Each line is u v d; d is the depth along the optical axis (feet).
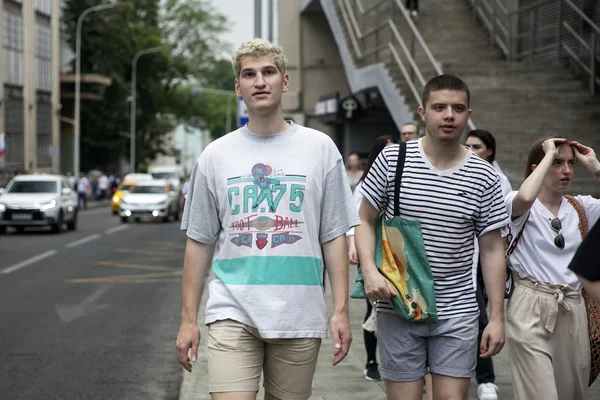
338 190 14.37
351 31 73.10
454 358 15.35
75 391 25.41
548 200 16.84
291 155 14.14
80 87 228.02
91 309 40.88
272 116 14.17
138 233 95.76
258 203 13.98
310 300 13.98
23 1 187.93
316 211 14.20
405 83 59.98
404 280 15.35
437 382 15.51
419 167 15.35
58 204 94.48
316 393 23.88
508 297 17.21
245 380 13.88
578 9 57.72
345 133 89.25
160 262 63.62
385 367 15.85
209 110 291.99
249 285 13.83
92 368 28.40
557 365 16.66
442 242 15.24
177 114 268.41
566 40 64.28
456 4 76.48
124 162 277.23
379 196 15.72
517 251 16.83
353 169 36.04
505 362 27.63
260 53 14.15
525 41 70.44
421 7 75.61
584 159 16.65
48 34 207.21
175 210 126.11
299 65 114.93
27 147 189.78
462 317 15.30
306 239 13.99
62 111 234.17
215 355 13.96
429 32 71.61
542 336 16.47
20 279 52.49
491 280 15.49
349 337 14.32
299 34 114.93
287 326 13.76
